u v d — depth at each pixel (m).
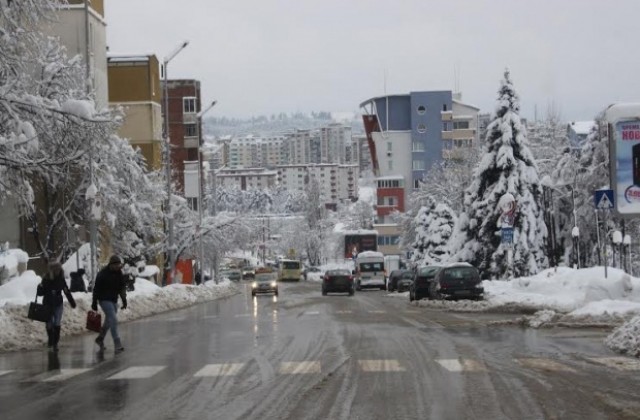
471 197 53.31
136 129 65.25
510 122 52.03
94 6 51.69
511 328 22.80
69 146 25.14
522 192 51.38
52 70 35.84
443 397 11.39
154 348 19.23
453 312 31.00
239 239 68.75
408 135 129.88
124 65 65.19
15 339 20.09
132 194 44.81
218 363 15.80
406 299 45.91
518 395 11.46
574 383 12.46
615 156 26.16
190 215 62.72
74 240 37.41
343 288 54.88
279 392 12.09
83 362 16.69
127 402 11.62
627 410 10.29
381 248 126.19
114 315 18.77
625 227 59.56
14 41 23.70
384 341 19.23
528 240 50.88
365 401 11.20
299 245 145.62
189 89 94.38
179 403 11.41
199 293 51.84
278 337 20.98
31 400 11.98
